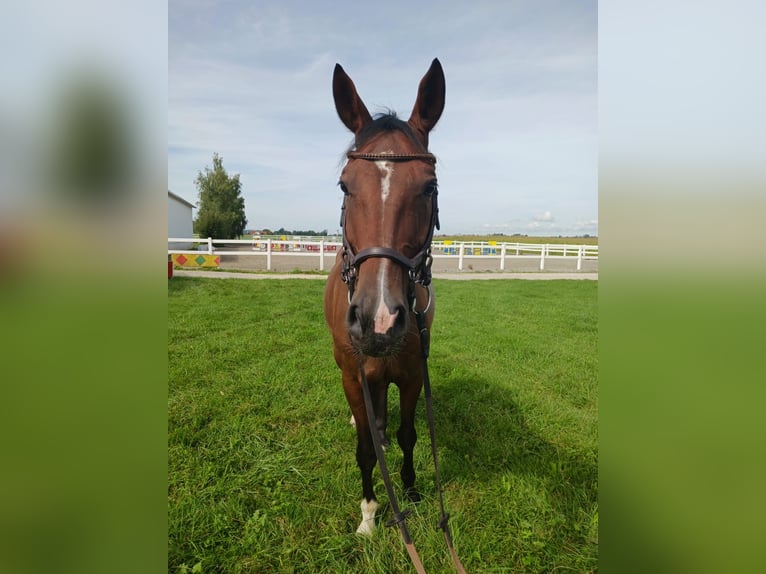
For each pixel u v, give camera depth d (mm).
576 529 2449
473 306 9414
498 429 3566
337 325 2408
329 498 2701
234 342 5906
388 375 2377
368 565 2225
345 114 2408
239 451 3150
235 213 36344
